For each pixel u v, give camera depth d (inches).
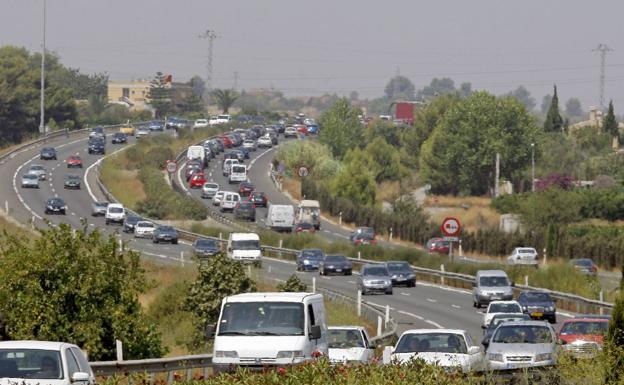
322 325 2637.8
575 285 6865.2
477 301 6146.7
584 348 2244.1
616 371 2055.9
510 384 2362.2
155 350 3395.7
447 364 2610.7
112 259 3368.6
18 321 3206.2
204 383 1882.4
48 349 2015.3
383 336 3929.6
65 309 3265.3
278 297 2559.1
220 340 2501.2
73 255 3309.5
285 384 1723.7
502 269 7588.6
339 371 1775.3
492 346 2888.8
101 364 2746.1
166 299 5295.3
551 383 2258.9
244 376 1781.5
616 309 2244.1
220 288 4480.8
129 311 3366.1
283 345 2469.2
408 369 1822.1
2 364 1985.7
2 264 3255.4
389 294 6924.2
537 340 2908.5
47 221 3440.0
